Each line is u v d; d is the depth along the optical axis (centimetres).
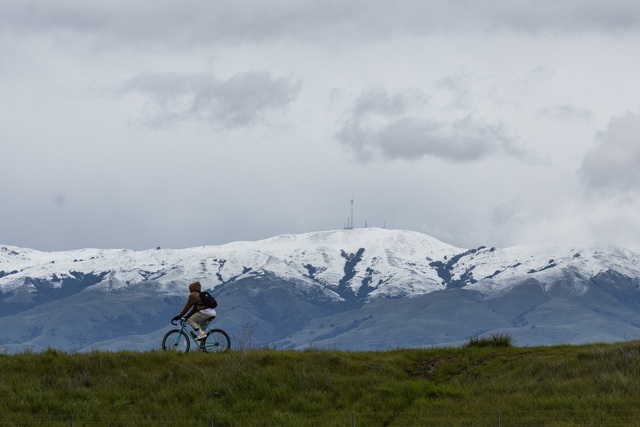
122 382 10394
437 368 11006
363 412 9538
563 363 10519
